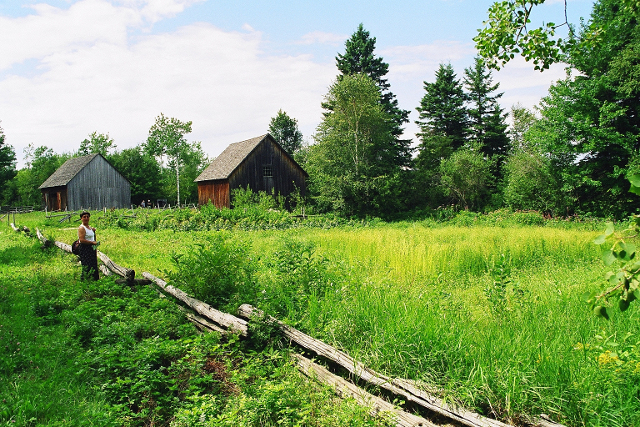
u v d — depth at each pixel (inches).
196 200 2859.3
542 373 149.0
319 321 223.5
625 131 973.8
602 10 952.3
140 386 165.2
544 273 355.6
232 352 193.8
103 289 298.8
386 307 215.8
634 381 139.2
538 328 188.5
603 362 142.3
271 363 184.2
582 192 1032.2
